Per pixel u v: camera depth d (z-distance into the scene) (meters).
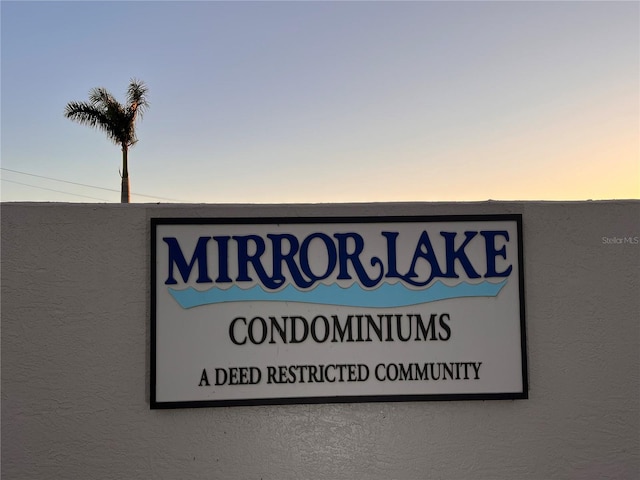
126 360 4.63
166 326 4.62
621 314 4.80
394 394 4.68
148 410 4.62
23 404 4.57
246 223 4.73
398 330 4.72
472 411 4.73
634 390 4.78
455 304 4.75
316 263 4.75
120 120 22.75
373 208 4.80
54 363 4.59
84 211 4.66
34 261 4.61
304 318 4.70
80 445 4.58
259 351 4.66
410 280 4.76
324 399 4.66
